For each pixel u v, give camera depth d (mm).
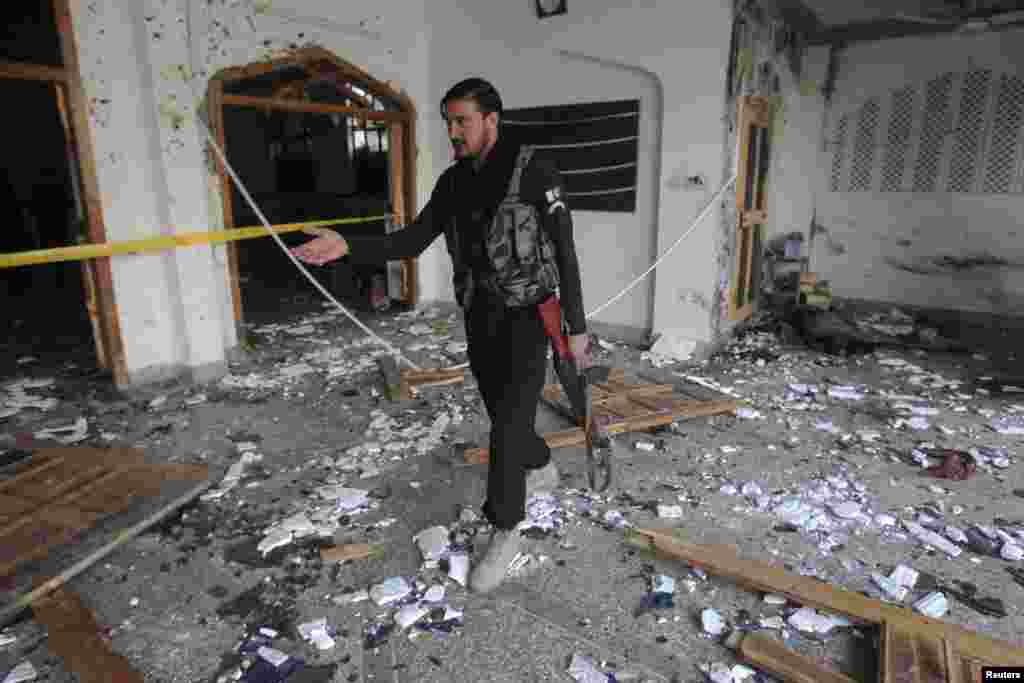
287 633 2062
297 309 6691
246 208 10500
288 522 2672
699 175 4820
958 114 5727
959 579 2305
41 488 2836
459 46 5922
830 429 3641
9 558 2326
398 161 6352
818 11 5375
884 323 5938
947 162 5848
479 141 2020
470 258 2129
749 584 2227
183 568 2404
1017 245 5672
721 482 3029
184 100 4172
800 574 2334
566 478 3059
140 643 2023
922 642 1888
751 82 4996
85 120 3834
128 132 4043
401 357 4996
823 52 6176
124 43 3949
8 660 1951
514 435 2156
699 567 2336
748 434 3576
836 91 6207
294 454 3357
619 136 5238
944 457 3242
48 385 4418
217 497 2912
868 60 6020
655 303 5230
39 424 3736
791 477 3078
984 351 5160
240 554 2494
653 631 2059
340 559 2445
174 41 4074
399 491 2967
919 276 6152
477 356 2244
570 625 2092
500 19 5598
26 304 6879
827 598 2105
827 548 2496
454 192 2137
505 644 2010
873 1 5105
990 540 2549
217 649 2000
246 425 3738
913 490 2951
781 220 6594
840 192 6371
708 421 3758
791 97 6184
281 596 2248
